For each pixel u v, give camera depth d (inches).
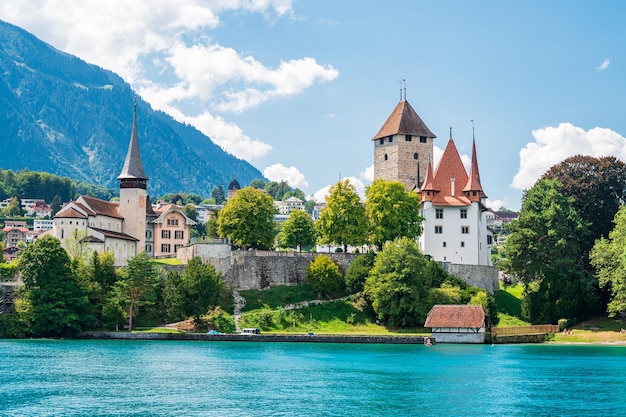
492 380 3767.2
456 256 7066.9
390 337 5669.3
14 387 3430.1
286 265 6756.9
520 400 3238.2
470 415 2935.5
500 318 6323.8
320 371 4055.1
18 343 5359.3
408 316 5999.0
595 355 4852.4
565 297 6087.6
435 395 3341.5
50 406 3004.4
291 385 3570.4
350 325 6161.4
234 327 6023.6
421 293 6038.4
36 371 3924.7
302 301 6446.9
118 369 4040.4
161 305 6230.3
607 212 6663.4
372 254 6658.5
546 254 6279.5
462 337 5689.0
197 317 5984.3
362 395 3324.3
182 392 3344.0
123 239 7445.9
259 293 6545.3
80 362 4301.2
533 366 4303.6
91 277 6102.4
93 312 5900.6
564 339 5738.2
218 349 5152.6
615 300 5698.8
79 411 2915.8
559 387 3560.5
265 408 3011.8
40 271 5718.5
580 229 6348.4
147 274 6023.6
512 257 6363.2
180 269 6653.5
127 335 5748.0
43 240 5812.0
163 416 2839.6
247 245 7268.7
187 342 5629.9
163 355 4717.0
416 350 5182.1
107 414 2869.1
